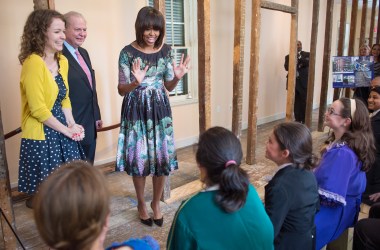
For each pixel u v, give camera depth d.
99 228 0.69
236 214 1.04
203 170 1.10
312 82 4.84
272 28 5.90
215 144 1.06
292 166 1.38
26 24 1.69
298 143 1.37
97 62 3.60
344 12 5.21
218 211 1.03
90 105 2.38
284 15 6.13
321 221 1.73
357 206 1.90
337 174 1.65
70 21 2.18
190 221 1.05
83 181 0.67
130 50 2.15
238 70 3.46
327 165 1.68
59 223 0.64
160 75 2.24
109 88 3.75
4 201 1.92
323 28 7.35
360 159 1.70
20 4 2.97
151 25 2.06
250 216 1.06
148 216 2.50
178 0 4.44
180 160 4.11
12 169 3.12
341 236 2.06
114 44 3.71
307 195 1.36
